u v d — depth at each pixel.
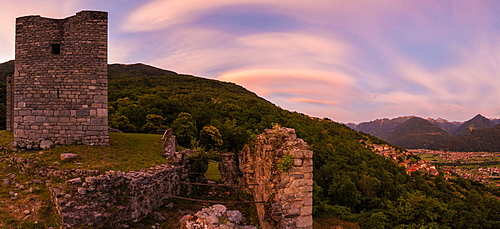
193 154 19.77
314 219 19.59
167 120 46.50
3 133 16.36
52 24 13.55
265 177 10.91
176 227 11.13
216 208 11.29
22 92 13.52
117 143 15.83
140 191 11.13
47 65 13.45
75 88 13.60
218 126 47.34
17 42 13.62
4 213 9.02
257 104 81.88
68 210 9.08
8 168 12.02
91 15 13.68
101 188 10.00
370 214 21.03
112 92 65.75
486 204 31.00
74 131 13.62
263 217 10.84
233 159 20.66
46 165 11.45
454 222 21.92
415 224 20.14
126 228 9.97
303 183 9.12
